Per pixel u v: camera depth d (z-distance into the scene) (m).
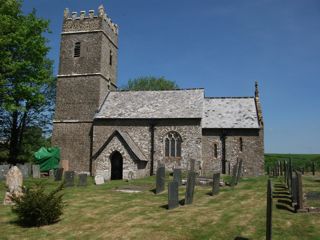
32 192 14.30
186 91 39.16
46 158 35.69
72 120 38.25
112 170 34.00
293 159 53.31
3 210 15.95
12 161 37.97
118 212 15.34
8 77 27.14
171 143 35.00
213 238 11.31
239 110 37.00
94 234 12.33
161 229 12.41
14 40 27.14
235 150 34.25
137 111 36.81
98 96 38.22
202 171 34.06
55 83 42.69
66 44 40.06
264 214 13.88
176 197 15.94
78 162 37.28
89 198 18.98
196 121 34.53
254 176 32.72
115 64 43.88
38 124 42.81
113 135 33.09
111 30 42.50
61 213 14.29
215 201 17.41
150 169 35.00
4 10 27.91
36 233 12.64
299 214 13.63
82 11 40.19
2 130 39.06
